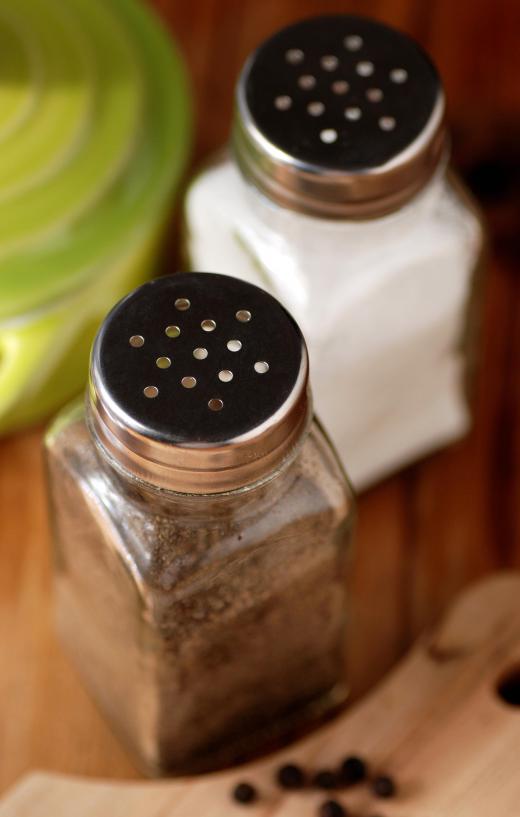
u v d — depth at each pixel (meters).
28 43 0.46
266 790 0.42
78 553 0.41
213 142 0.50
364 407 0.45
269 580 0.39
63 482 0.39
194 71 0.51
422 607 0.46
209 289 0.37
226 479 0.36
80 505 0.39
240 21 0.51
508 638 0.43
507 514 0.47
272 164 0.40
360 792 0.42
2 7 0.47
